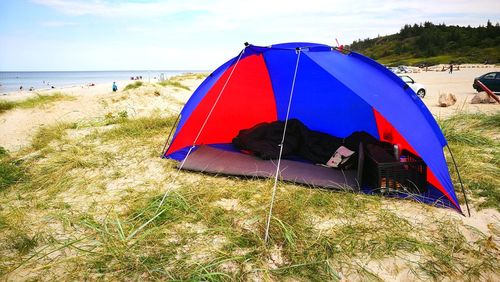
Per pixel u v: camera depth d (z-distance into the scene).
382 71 4.62
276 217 3.38
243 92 6.07
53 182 4.71
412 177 4.04
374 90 4.09
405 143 5.11
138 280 2.55
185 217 3.49
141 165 5.40
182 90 18.39
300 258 2.77
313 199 3.84
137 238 3.10
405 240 2.98
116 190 4.40
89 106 11.97
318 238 3.03
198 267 2.62
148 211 3.61
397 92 4.30
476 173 4.53
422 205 3.74
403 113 3.99
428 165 3.77
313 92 5.98
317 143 5.59
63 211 3.79
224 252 2.84
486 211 3.59
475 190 4.09
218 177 4.76
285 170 4.87
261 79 6.05
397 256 2.80
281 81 6.07
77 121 9.67
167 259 2.78
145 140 6.99
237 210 3.66
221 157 5.54
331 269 2.62
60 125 8.99
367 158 4.32
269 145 5.60
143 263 2.70
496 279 2.56
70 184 4.62
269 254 2.84
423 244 2.92
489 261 2.74
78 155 5.91
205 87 5.41
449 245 2.96
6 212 3.81
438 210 3.64
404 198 3.91
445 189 3.77
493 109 10.66
